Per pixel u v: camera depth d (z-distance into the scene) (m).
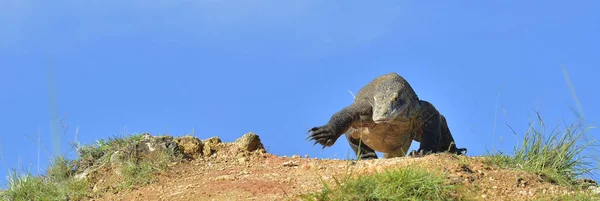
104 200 18.44
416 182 15.02
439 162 17.17
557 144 18.44
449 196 15.20
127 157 20.67
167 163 20.39
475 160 17.73
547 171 17.66
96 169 20.59
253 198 16.23
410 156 21.14
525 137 18.56
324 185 15.34
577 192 16.50
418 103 23.08
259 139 22.00
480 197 15.58
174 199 17.19
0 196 19.94
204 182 18.36
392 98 22.41
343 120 22.48
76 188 19.78
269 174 18.73
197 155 21.36
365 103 23.05
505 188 16.20
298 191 16.33
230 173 19.55
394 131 23.42
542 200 15.50
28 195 19.77
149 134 22.22
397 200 14.60
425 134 23.28
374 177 15.34
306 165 19.47
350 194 14.85
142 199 17.75
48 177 20.61
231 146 21.86
